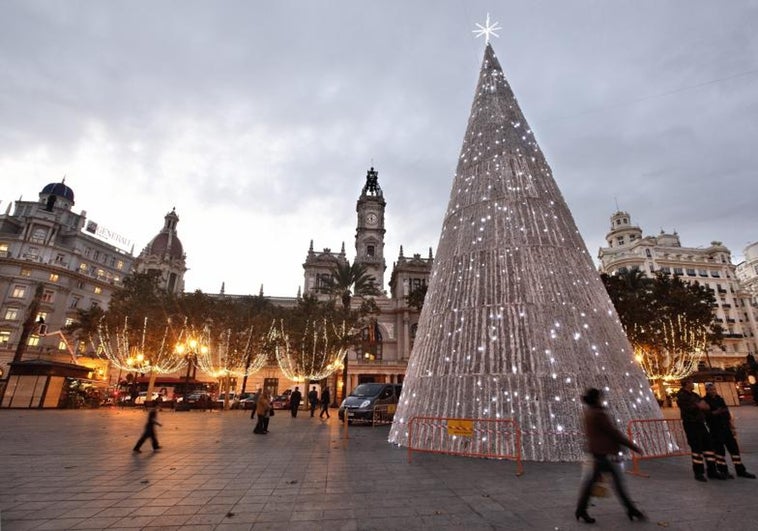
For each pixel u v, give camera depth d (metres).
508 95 14.45
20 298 53.69
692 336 30.19
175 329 32.69
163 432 14.99
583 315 10.48
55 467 8.31
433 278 12.92
